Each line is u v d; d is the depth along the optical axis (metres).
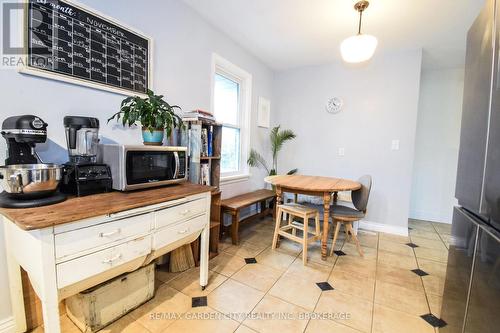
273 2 2.11
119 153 1.30
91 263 1.02
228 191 3.08
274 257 2.31
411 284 1.91
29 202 1.01
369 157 3.28
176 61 2.14
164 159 1.56
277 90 3.96
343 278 1.97
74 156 1.36
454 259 1.21
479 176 1.01
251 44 2.98
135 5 1.77
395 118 3.10
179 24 2.14
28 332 1.32
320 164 3.64
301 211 2.23
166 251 1.43
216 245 2.30
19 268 1.24
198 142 2.09
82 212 0.98
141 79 1.84
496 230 0.90
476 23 1.11
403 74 3.03
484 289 0.90
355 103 3.34
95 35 1.54
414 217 3.93
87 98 1.54
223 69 2.88
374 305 1.64
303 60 3.45
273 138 3.74
